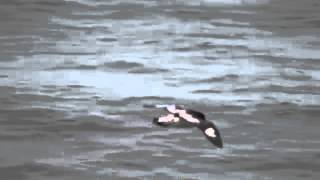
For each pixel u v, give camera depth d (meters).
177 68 55.19
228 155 37.44
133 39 66.44
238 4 88.62
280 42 65.75
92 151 37.75
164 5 87.19
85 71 53.62
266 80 51.97
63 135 40.03
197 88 49.69
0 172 34.91
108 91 48.50
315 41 66.38
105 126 41.56
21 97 46.50
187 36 68.06
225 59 58.56
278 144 39.09
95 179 34.16
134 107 45.19
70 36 66.75
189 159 36.84
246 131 41.16
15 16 75.88
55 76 51.88
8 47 60.81
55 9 81.31
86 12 80.50
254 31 70.94
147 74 53.22
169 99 47.00
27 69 53.62
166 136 40.03
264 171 35.53
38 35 66.38
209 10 83.75
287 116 43.91
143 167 35.75
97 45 63.09
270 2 90.00
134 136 40.09
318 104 46.28
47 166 35.66
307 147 38.75
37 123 41.69
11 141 38.97
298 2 89.94
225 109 45.03
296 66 56.25
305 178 34.88
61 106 44.94
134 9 83.69
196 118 20.28
